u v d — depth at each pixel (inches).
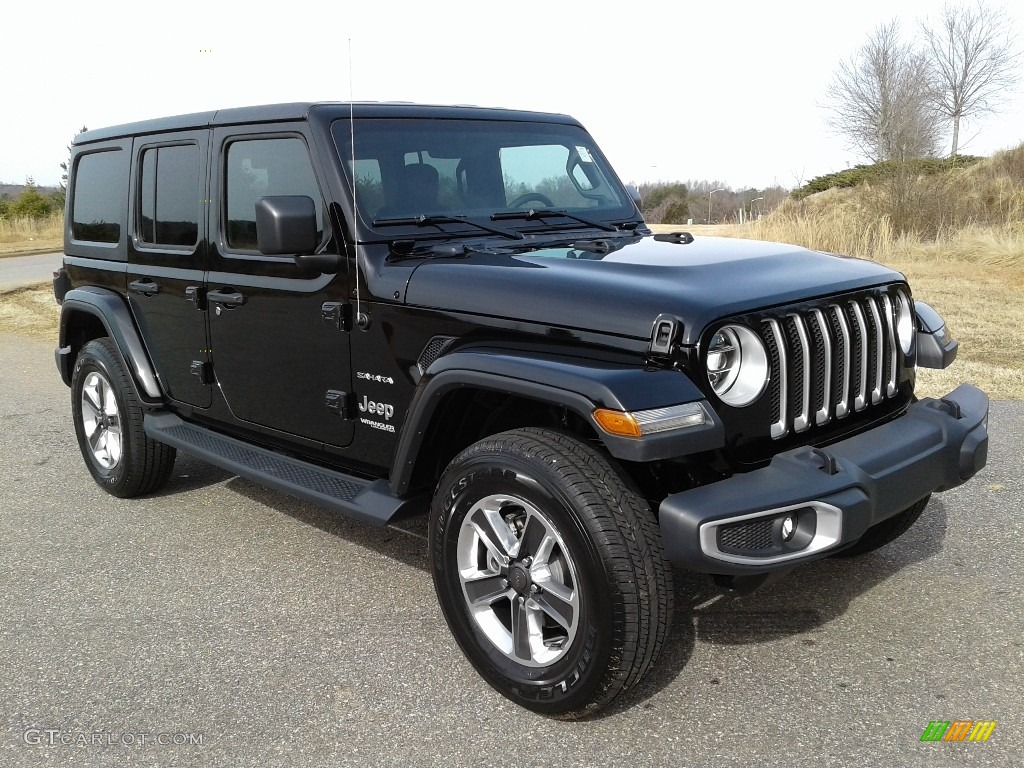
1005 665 118.7
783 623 132.0
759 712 109.9
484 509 112.0
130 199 179.8
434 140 145.8
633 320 103.9
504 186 152.6
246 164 148.9
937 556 153.1
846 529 102.9
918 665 119.4
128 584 151.4
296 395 145.9
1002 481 186.9
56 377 336.5
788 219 801.6
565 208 160.1
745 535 100.7
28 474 215.5
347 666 123.2
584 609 101.4
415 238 134.6
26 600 146.1
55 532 176.4
